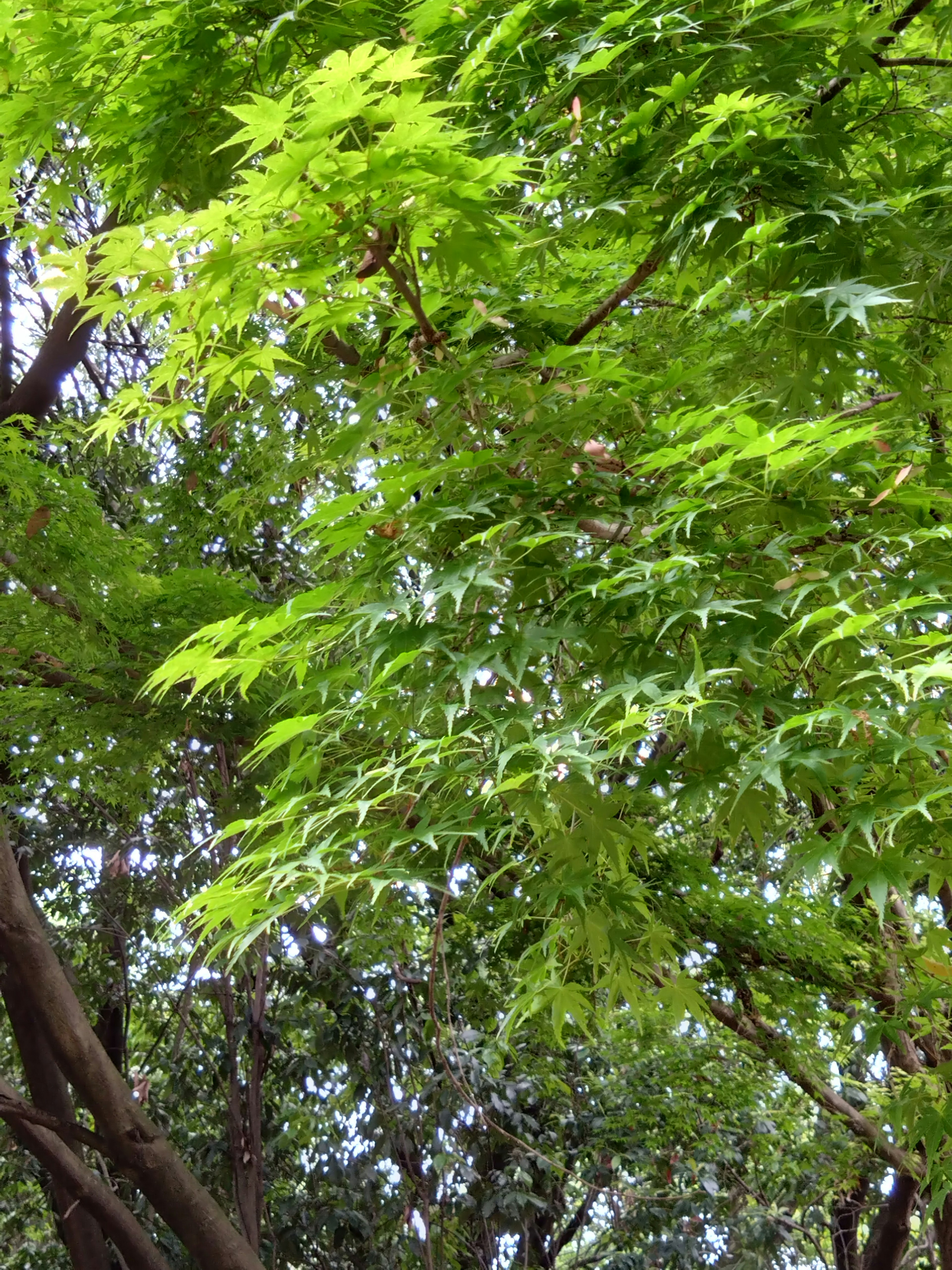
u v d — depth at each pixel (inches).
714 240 93.0
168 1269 231.9
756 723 78.7
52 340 232.7
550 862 89.4
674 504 83.4
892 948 149.4
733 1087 257.1
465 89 96.3
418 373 97.9
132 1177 214.1
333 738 86.9
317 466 153.6
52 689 188.2
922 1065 177.6
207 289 77.4
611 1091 287.1
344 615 88.7
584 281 124.8
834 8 98.6
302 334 122.3
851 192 96.6
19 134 106.7
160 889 275.9
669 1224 309.4
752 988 196.4
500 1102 269.1
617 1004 224.5
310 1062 270.5
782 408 93.9
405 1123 267.4
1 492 194.2
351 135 74.8
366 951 235.3
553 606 86.4
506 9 98.3
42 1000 217.6
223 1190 281.7
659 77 96.0
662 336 120.1
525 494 88.6
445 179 72.5
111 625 189.3
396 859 82.6
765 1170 303.9
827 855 72.4
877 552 86.4
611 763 95.3
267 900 80.5
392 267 82.6
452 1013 273.1
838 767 78.3
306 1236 275.0
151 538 238.5
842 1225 323.0
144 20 98.6
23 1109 214.4
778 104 92.3
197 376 93.6
